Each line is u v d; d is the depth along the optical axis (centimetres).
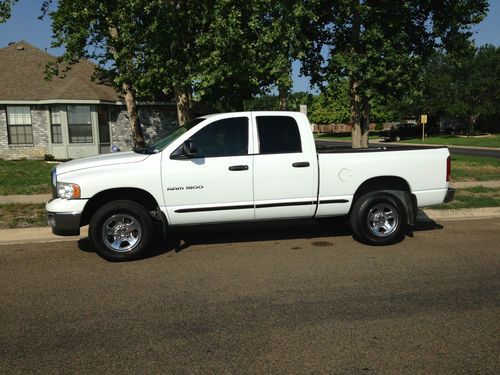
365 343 385
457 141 3994
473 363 351
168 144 657
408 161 706
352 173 690
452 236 768
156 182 634
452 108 4834
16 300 495
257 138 664
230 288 522
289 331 409
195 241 748
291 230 820
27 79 2167
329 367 347
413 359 358
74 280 560
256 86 1371
